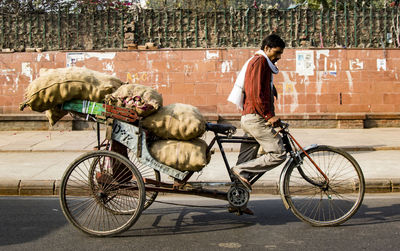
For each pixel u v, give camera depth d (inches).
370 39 473.1
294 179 214.5
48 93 158.9
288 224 172.2
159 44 475.2
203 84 466.6
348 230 163.6
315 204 195.5
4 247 145.9
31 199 216.2
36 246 146.9
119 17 474.3
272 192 227.9
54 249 144.1
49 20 472.1
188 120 156.5
